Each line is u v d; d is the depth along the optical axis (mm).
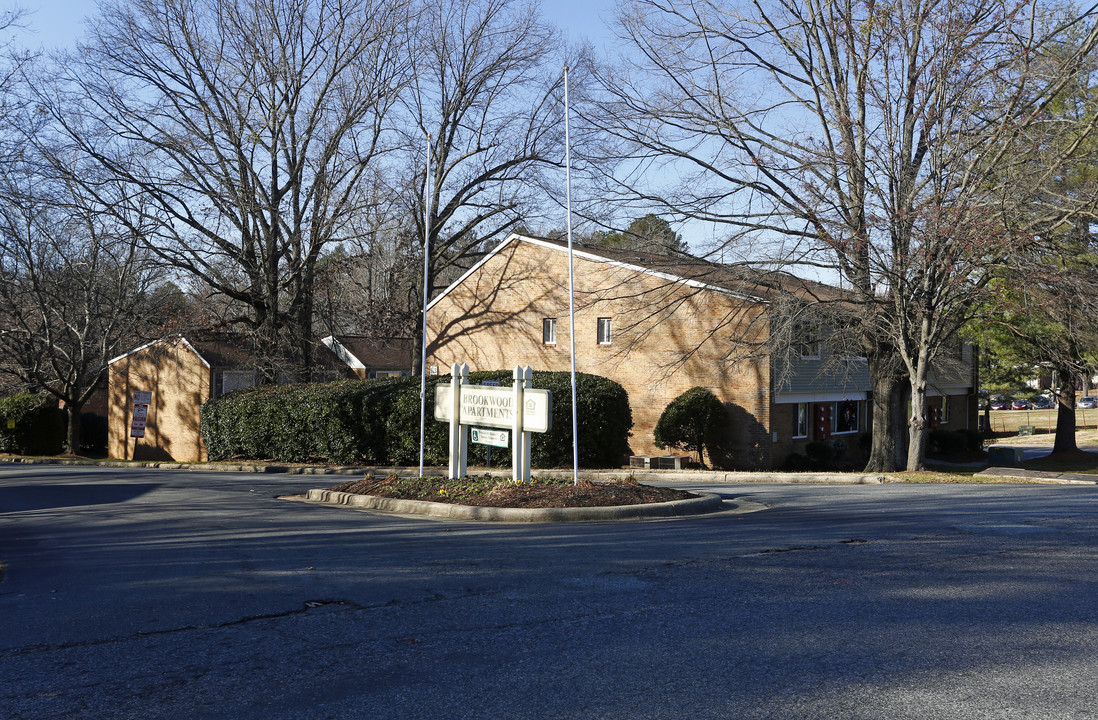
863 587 7832
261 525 13086
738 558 9375
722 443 27812
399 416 25578
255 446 28844
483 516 13453
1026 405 79688
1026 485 18766
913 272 20656
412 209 35281
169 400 39156
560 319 31391
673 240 25359
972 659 5691
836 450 30750
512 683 5406
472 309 33812
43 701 5281
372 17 30828
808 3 22547
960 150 19500
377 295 47906
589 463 24828
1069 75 18766
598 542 10703
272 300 32188
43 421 38312
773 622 6703
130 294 37562
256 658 6082
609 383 25031
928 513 12977
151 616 7383
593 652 6023
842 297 22047
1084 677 5305
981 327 28156
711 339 27922
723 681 5352
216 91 29938
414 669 5742
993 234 18516
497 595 7828
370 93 31141
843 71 21906
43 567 10109
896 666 5578
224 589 8383
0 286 32906
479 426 16469
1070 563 8781
